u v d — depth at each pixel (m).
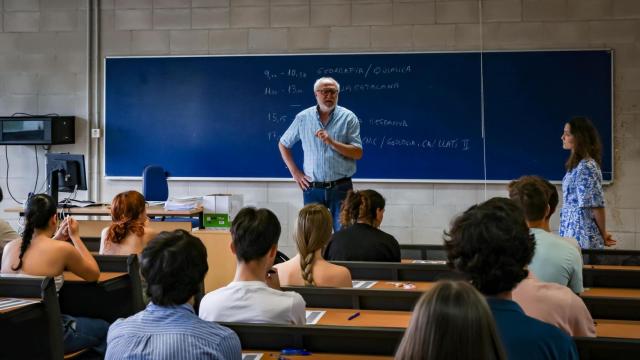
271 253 2.29
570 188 4.36
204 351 1.76
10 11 7.53
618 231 6.70
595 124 6.68
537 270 2.45
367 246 3.50
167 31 7.29
